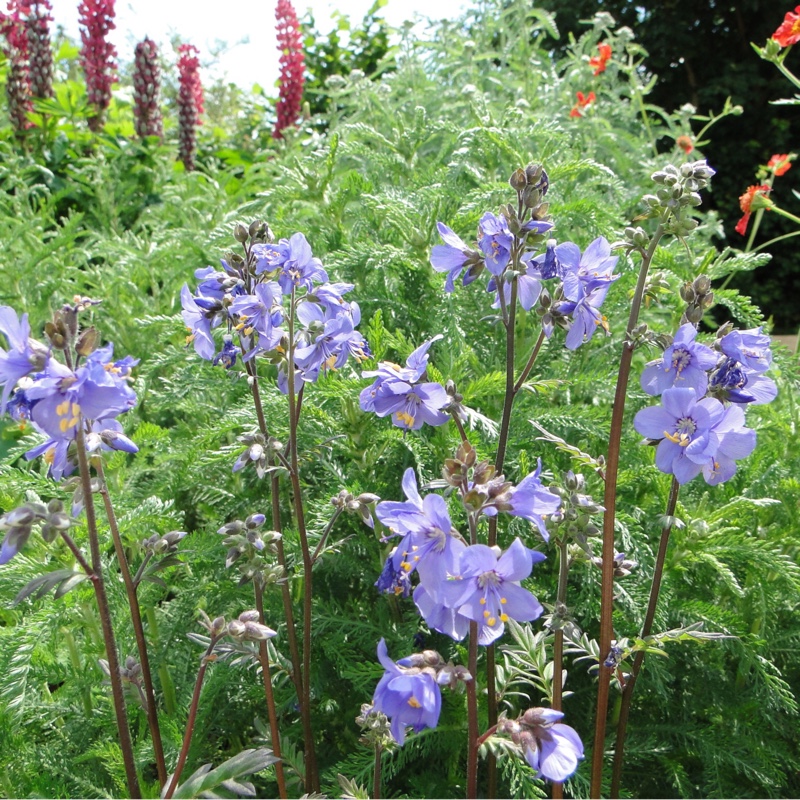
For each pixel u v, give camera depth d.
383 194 3.97
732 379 1.99
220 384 3.51
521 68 6.76
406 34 6.78
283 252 2.25
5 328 1.66
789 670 3.30
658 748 2.86
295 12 9.28
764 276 14.16
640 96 7.46
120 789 2.69
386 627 3.00
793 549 3.27
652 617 2.38
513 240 2.05
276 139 9.14
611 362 3.99
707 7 15.71
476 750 1.76
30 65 8.77
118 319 5.12
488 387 3.06
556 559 3.31
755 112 14.60
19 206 6.12
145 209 7.95
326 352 2.33
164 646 3.01
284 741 2.47
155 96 9.20
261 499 3.59
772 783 2.73
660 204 2.01
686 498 3.45
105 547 3.02
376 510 1.64
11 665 2.48
